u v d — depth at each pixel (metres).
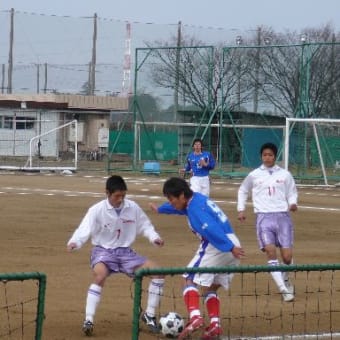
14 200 64.19
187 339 21.73
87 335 21.98
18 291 27.59
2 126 141.50
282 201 29.34
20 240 41.34
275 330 23.08
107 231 23.44
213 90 114.12
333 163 102.56
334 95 121.25
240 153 116.38
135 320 17.41
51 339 21.36
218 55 128.75
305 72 106.56
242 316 24.75
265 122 115.56
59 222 49.75
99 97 169.38
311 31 146.75
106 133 151.38
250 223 52.34
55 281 29.91
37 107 143.62
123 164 128.00
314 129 95.81
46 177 100.00
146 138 121.25
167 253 38.16
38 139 126.06
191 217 22.05
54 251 37.81
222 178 104.25
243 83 120.50
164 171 108.62
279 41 145.25
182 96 124.06
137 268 23.30
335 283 30.66
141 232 23.94
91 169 115.50
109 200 23.36
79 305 25.77
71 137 151.00
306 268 18.91
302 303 27.02
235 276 31.28
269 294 27.62
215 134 120.06
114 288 28.78
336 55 121.38
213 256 21.95
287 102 117.38
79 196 69.75
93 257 23.48
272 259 29.16
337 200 73.62
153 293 22.86
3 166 115.50
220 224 22.08
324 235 47.53
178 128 118.88
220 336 22.02
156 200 67.62
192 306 21.48
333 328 23.58
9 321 23.14
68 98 166.38
